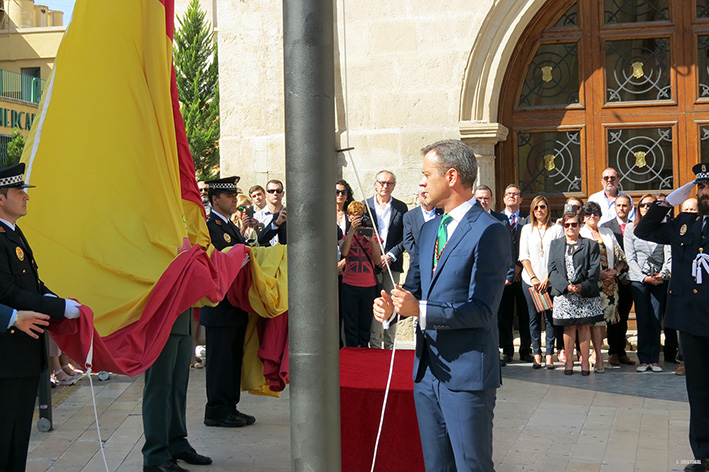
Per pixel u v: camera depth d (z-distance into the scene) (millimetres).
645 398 6891
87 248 4832
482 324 3277
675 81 9227
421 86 9367
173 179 5098
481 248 3336
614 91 9406
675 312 5055
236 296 5777
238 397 6148
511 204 8609
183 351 5145
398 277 8031
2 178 4008
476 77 9242
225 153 9922
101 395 7250
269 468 5082
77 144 4930
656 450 5387
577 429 5922
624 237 8266
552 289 7863
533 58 9562
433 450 3486
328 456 2734
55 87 4930
